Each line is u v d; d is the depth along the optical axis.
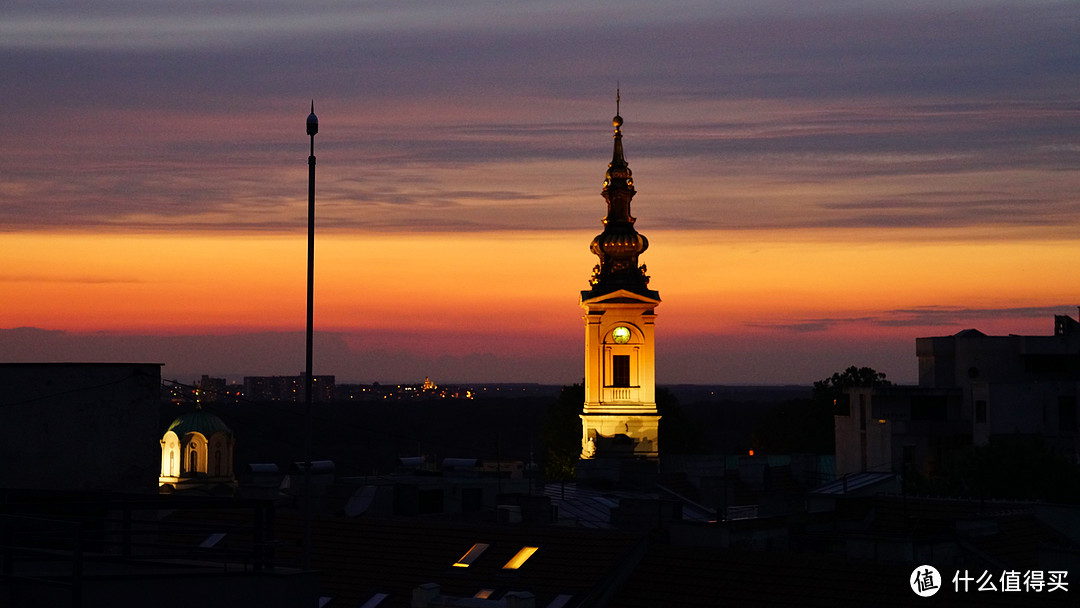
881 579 67.75
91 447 66.00
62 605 40.72
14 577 40.53
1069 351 197.62
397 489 120.69
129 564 46.00
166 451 180.88
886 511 94.25
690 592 71.19
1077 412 187.00
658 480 143.00
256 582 41.66
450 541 80.12
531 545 77.75
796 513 94.19
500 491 128.50
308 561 59.50
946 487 148.88
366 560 80.38
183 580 40.97
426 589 69.94
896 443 196.50
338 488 124.88
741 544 83.25
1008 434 188.25
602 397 174.62
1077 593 64.56
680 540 83.94
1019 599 64.38
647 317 175.75
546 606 72.25
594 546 75.69
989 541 80.94
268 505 42.78
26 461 64.75
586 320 177.00
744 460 156.50
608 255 179.12
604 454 172.12
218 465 181.00
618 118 182.12
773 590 69.38
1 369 64.62
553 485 144.00
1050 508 86.31
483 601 68.38
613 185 181.00
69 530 44.44
